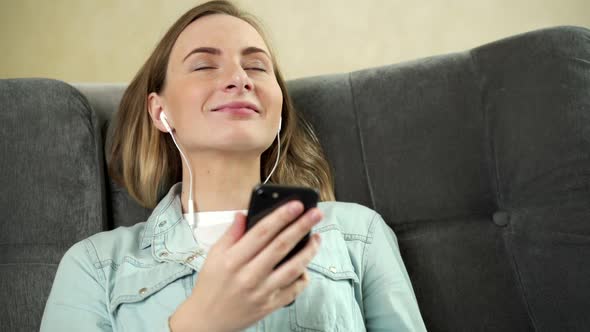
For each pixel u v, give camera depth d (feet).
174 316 2.31
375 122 3.91
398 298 3.15
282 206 2.02
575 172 3.33
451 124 3.76
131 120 3.97
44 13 6.25
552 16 5.83
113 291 3.05
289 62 6.14
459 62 3.84
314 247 2.12
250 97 3.30
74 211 3.68
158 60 3.81
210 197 3.46
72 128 3.77
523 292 3.45
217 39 3.52
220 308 2.13
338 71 6.15
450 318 3.51
